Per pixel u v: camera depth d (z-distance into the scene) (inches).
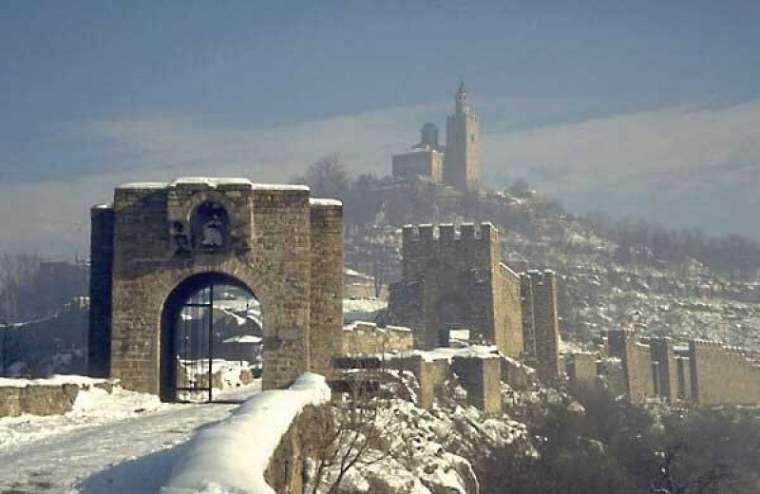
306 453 864.9
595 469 2326.5
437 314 3257.9
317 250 1726.1
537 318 3698.3
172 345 1803.6
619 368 4394.7
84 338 3759.8
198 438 568.7
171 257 1665.8
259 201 1690.5
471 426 2180.1
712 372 5383.9
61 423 1124.5
